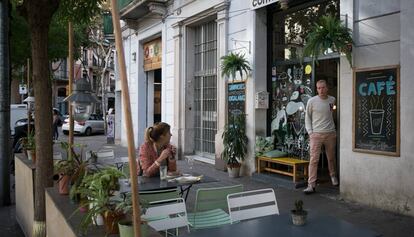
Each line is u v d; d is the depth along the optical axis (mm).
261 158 9109
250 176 9453
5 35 8016
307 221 3354
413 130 6031
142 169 5598
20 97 37438
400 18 6199
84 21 6129
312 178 7664
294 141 8953
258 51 9445
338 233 3055
